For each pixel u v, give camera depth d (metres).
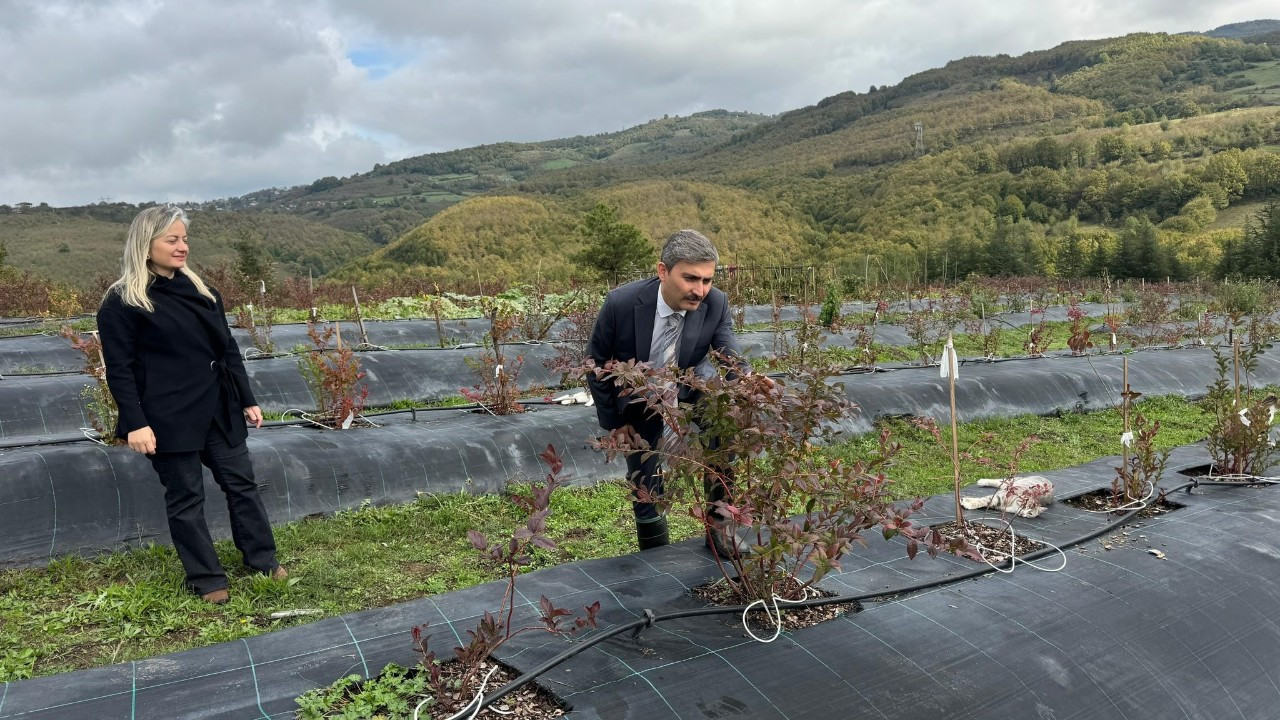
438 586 4.27
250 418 4.18
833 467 3.13
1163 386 9.97
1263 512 4.73
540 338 11.57
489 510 5.51
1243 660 3.44
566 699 2.70
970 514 4.82
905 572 3.84
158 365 3.74
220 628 3.66
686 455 3.13
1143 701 3.11
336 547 4.84
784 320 17.91
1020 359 11.14
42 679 2.78
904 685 2.92
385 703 2.66
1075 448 7.53
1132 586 3.75
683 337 3.76
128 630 3.63
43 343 10.39
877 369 9.95
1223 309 19.97
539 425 6.61
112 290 3.66
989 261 41.50
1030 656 3.18
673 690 2.77
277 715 2.60
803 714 2.72
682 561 3.94
